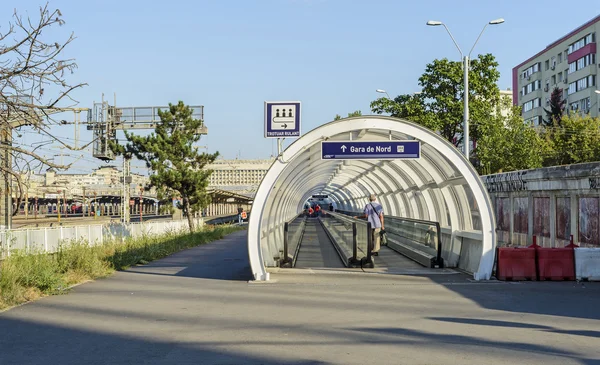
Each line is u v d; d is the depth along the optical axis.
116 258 16.56
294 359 6.59
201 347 7.18
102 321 8.82
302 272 14.44
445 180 14.91
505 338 7.53
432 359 6.56
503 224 23.72
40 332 8.11
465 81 23.19
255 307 9.89
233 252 22.03
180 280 13.57
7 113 10.24
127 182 35.81
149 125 32.59
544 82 68.75
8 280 10.85
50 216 68.38
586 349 6.95
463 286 12.05
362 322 8.59
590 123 37.22
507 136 32.47
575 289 11.53
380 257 18.44
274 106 13.38
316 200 77.38
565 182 17.34
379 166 19.55
